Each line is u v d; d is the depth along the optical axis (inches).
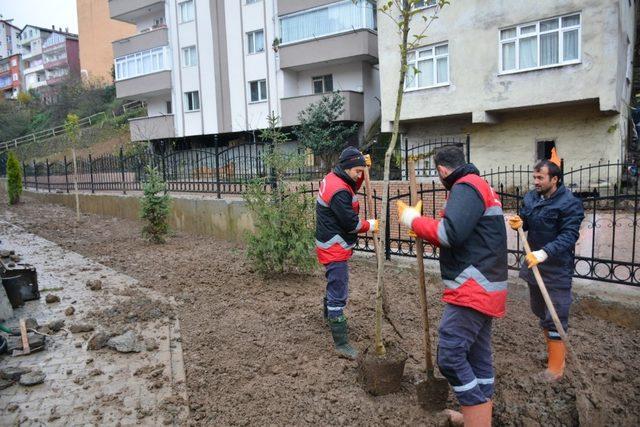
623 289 205.2
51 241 407.2
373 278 260.5
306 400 143.2
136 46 1089.4
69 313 210.8
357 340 183.0
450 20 614.5
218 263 309.6
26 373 155.5
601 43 519.5
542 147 596.4
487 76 596.7
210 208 410.0
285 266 282.0
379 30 679.1
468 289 116.9
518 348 174.6
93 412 136.0
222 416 136.2
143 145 755.4
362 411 137.9
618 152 546.6
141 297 233.9
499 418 135.3
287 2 880.3
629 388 147.8
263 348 177.2
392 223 376.5
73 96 1748.3
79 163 745.0
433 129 676.7
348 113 819.4
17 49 3127.5
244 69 956.6
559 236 144.6
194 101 1039.6
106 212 585.6
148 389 148.5
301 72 928.3
